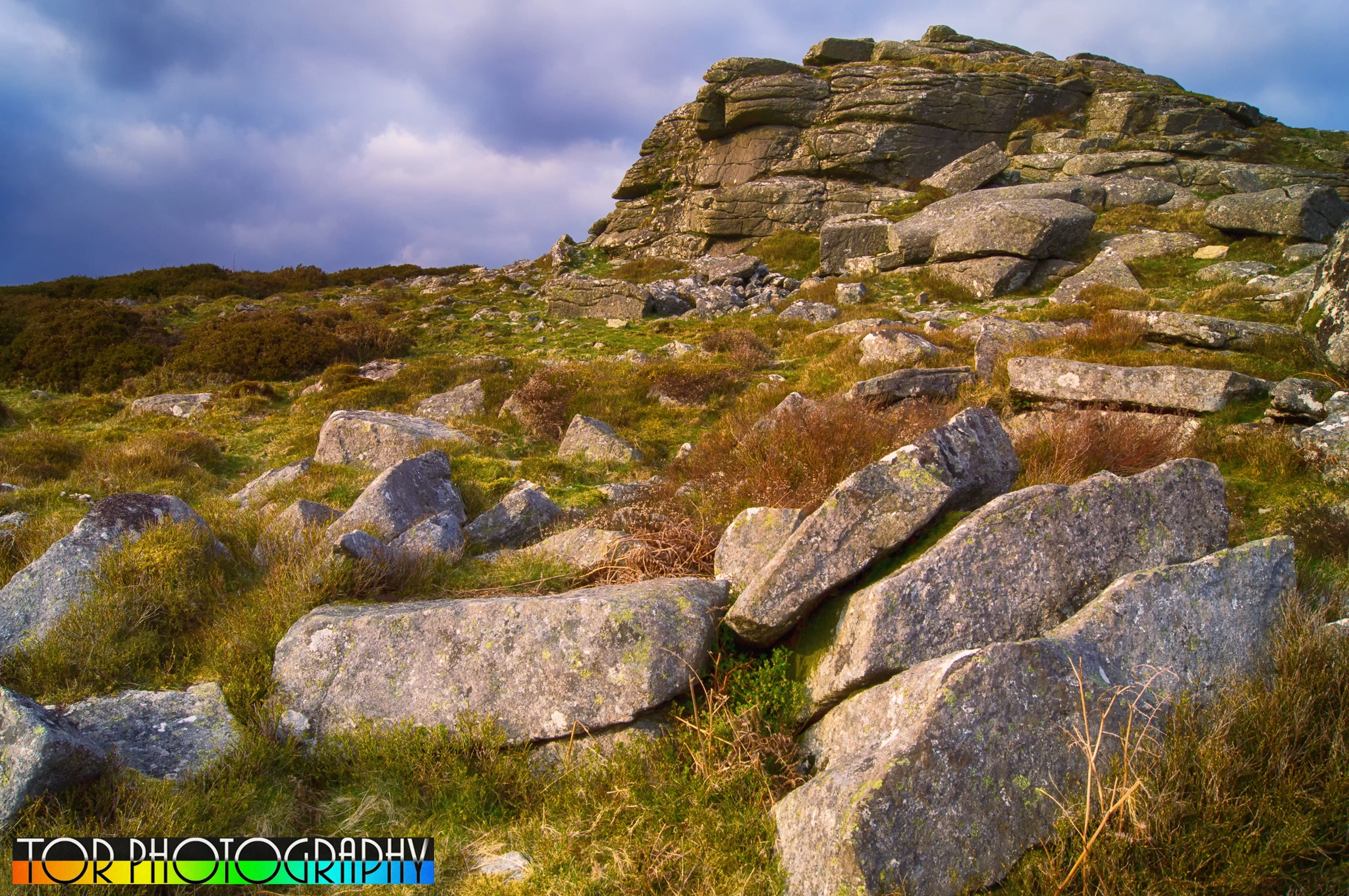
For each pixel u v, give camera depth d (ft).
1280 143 124.16
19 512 30.78
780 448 28.63
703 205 132.16
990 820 11.05
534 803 14.20
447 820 13.80
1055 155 117.70
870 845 10.52
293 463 39.32
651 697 14.73
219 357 70.23
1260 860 10.30
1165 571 14.16
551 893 11.75
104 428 52.65
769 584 15.53
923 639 14.05
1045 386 33.91
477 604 16.57
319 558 20.95
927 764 11.03
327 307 103.09
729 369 53.62
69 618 18.22
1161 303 59.36
